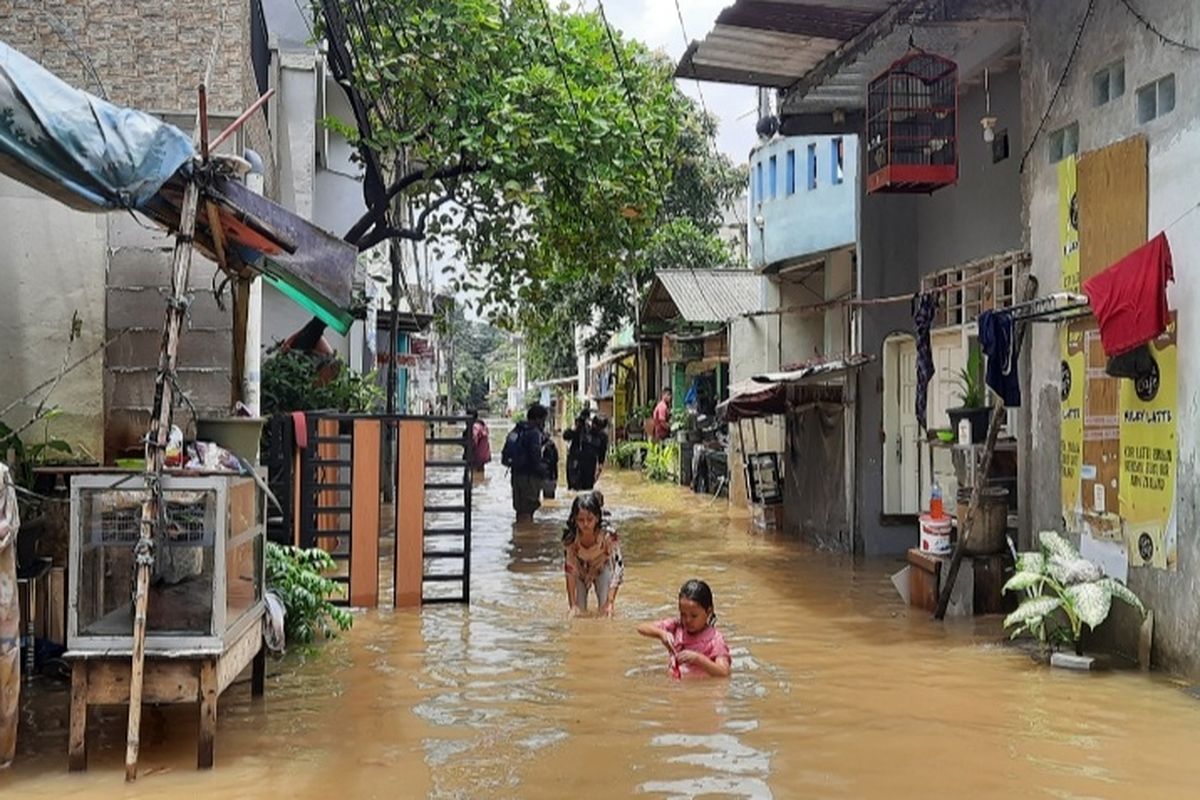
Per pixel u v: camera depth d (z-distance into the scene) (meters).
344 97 19.84
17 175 5.81
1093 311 7.36
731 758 5.32
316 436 9.62
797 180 18.52
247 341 9.10
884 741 5.63
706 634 7.20
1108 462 7.80
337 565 10.26
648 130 14.77
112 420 9.16
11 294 8.45
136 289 9.19
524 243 15.89
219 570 5.15
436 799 4.75
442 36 13.65
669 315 29.70
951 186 12.62
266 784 4.94
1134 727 5.91
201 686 5.14
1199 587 6.78
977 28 10.37
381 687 6.77
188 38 10.27
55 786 4.91
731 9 9.70
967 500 9.45
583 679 6.98
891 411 13.73
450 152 14.09
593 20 14.94
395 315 16.92
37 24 10.13
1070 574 7.57
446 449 32.62
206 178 5.82
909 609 9.83
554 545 14.69
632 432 33.78
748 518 18.48
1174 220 7.03
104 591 5.16
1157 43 7.23
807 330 19.75
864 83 12.34
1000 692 6.70
